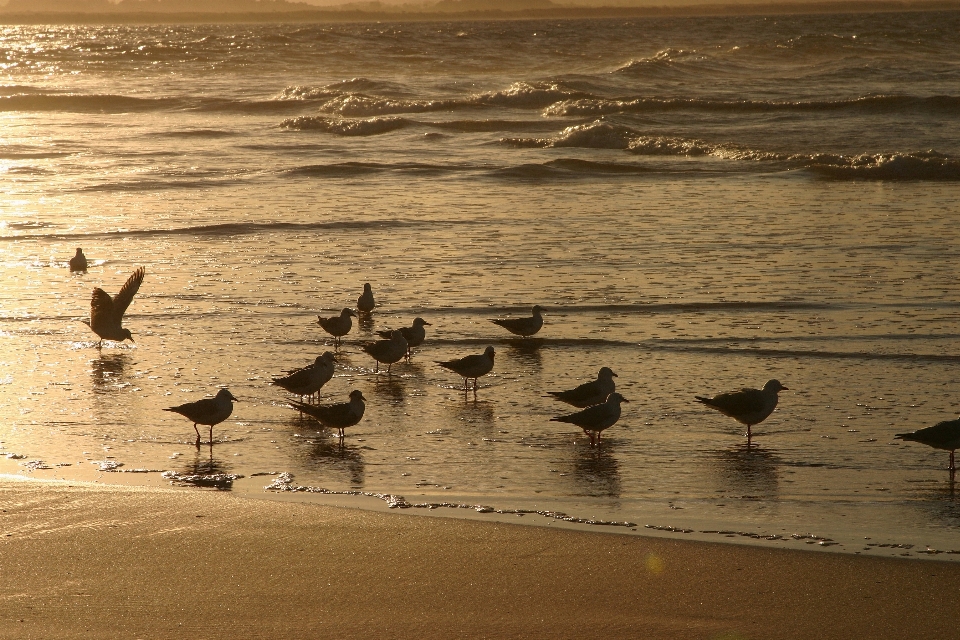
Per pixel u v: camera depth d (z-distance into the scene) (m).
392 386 14.92
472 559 8.53
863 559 8.54
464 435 12.68
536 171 36.97
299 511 9.70
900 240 24.31
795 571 8.29
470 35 124.38
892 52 86.31
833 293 19.64
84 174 36.03
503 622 7.37
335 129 49.88
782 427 12.77
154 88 70.94
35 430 12.65
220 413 12.38
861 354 15.88
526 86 61.19
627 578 8.16
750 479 11.00
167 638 7.08
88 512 9.58
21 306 19.39
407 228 26.91
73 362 15.84
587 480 10.99
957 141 40.78
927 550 8.89
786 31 133.62
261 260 23.33
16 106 60.84
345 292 20.41
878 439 12.27
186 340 17.17
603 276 21.41
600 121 47.66
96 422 12.99
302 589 7.91
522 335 17.23
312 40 108.12
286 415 13.45
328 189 33.62
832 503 10.23
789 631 7.24
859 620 7.40
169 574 8.16
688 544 8.91
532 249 24.08
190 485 10.73
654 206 29.95
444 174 36.78
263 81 76.00
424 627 7.28
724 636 7.16
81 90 69.12
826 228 26.06
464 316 18.73
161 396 14.16
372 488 10.70
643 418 13.23
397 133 48.78
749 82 65.25
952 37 94.56
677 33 133.25
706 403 12.45
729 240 24.77
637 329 17.64
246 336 17.41
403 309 19.17
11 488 10.30
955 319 17.69
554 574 8.23
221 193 32.75
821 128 45.34
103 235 26.09
